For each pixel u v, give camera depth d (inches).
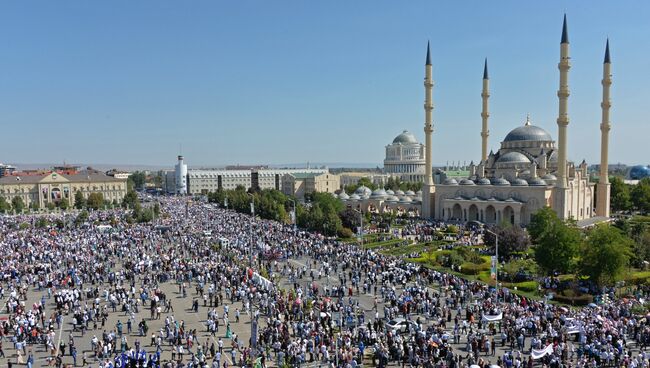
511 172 7381.9
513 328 2292.1
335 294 3125.0
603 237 3134.8
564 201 6087.6
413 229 5910.4
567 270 3299.7
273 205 7253.9
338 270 3809.1
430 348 2047.2
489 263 3782.0
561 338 2208.4
